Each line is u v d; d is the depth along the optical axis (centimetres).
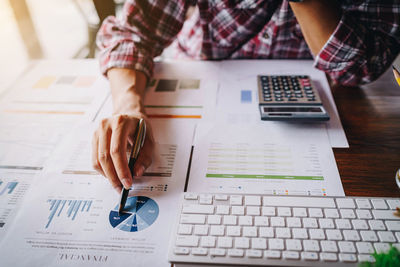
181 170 50
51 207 45
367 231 38
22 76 79
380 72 64
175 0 74
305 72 72
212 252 37
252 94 66
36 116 64
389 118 57
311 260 36
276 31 76
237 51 83
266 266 36
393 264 32
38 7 233
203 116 61
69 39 201
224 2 73
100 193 47
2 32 160
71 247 40
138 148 50
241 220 40
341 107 61
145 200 45
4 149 56
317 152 51
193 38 90
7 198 47
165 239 40
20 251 40
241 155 52
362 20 61
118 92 64
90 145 56
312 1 58
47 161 53
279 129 57
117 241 40
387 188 45
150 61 72
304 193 45
